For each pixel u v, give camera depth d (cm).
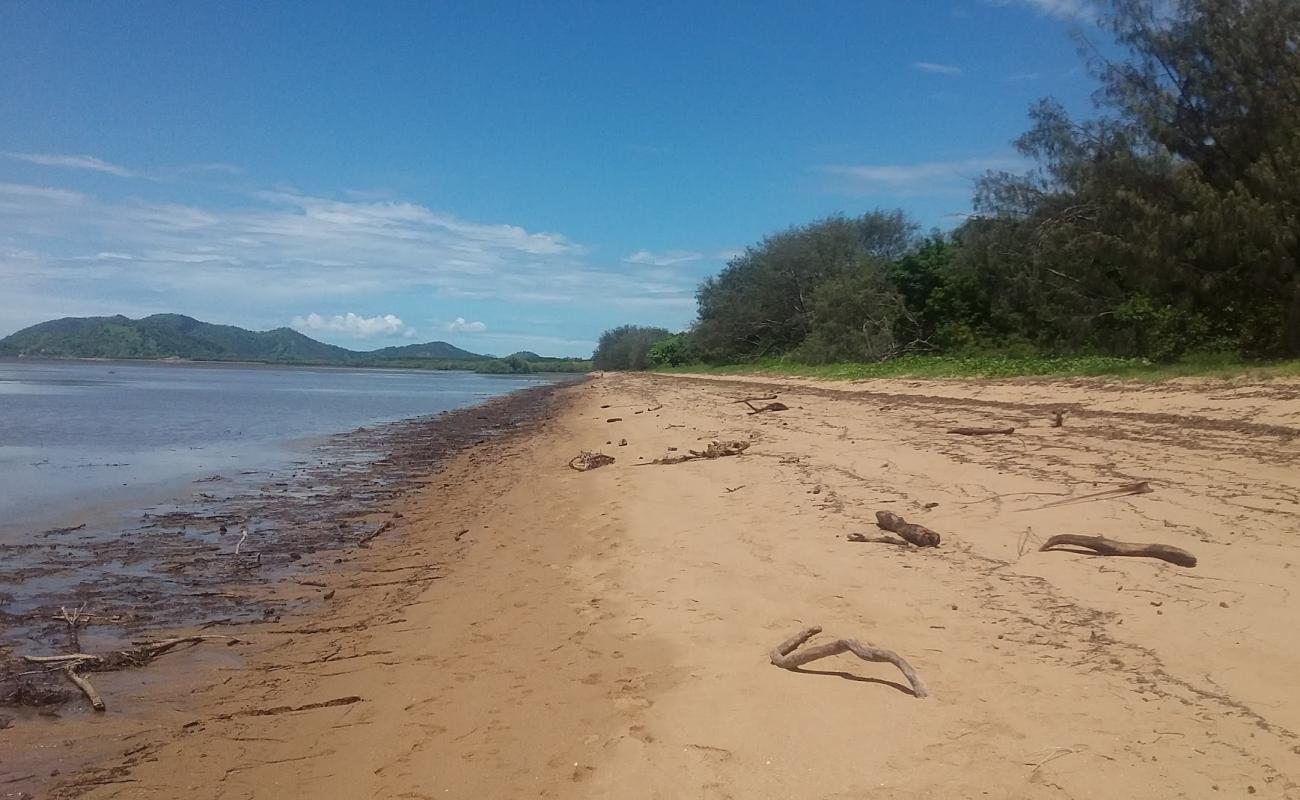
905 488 1009
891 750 413
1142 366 2012
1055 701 447
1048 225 2567
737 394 3272
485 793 419
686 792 396
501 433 2703
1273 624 510
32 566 940
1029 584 631
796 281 5384
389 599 798
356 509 1316
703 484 1212
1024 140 2536
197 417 3219
